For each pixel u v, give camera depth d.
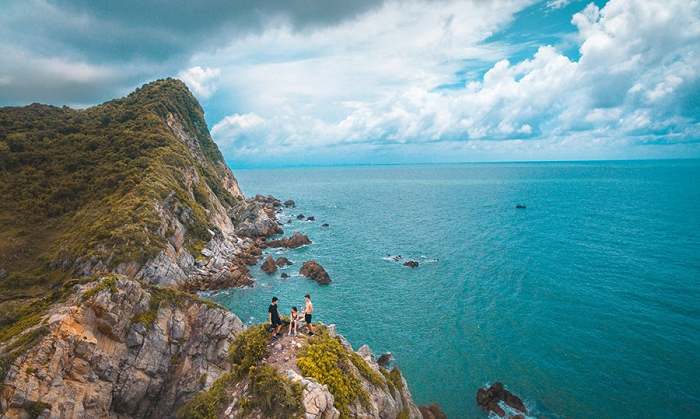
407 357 44.00
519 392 37.97
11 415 22.94
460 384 39.50
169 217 63.62
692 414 33.94
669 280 63.16
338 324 51.72
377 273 71.81
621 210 129.75
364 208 154.12
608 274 67.06
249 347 19.97
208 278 63.47
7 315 30.42
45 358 25.97
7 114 86.94
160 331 34.50
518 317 52.53
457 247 88.62
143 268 51.91
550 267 72.19
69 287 32.47
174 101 119.62
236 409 17.75
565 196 176.50
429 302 58.28
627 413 34.44
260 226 100.31
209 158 130.75
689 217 112.88
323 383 18.36
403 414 24.12
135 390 31.78
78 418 26.19
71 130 85.19
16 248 51.94
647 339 45.72
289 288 64.69
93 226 53.62
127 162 72.94
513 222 116.12
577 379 39.31
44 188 64.44
